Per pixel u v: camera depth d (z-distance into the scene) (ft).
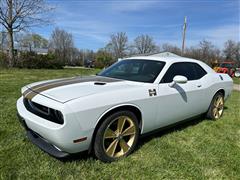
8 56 79.36
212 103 15.42
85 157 9.39
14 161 8.92
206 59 151.23
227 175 8.98
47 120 8.13
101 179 8.20
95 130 8.63
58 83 10.11
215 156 10.41
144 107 9.92
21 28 80.74
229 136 13.05
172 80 11.55
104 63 141.18
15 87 26.35
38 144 8.97
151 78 10.97
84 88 9.15
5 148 9.92
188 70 13.20
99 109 8.34
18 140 10.76
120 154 9.60
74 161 9.09
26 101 9.48
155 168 9.06
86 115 8.02
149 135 11.59
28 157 9.26
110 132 9.08
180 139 12.14
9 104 17.29
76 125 7.83
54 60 96.02
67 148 8.00
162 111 10.88
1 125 12.57
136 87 9.96
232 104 22.45
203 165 9.56
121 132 9.43
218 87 15.34
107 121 8.72
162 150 10.64
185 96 12.13
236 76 80.59
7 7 76.48
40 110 8.48
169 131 13.16
